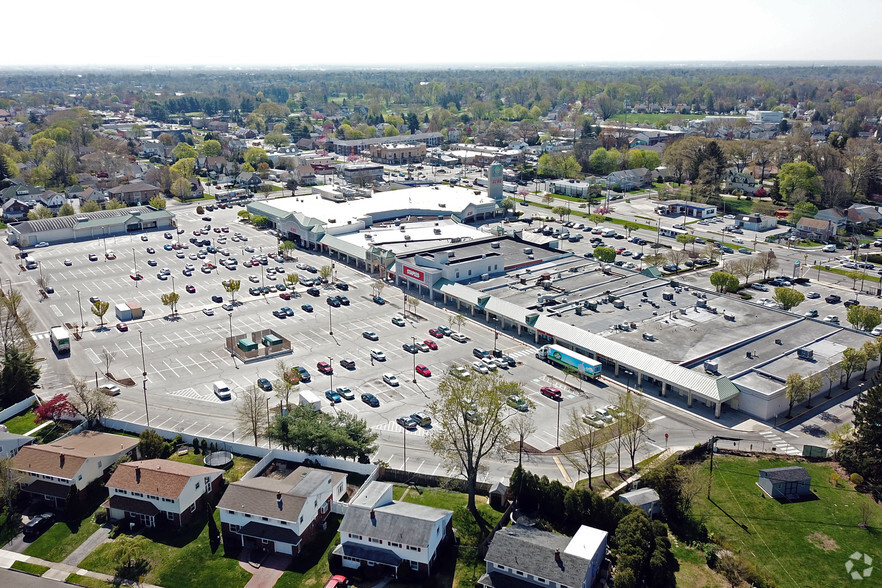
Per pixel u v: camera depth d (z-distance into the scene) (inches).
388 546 3550.7
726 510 4047.7
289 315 7096.5
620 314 6525.6
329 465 4458.7
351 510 3708.2
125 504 3971.5
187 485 3941.9
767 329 6171.3
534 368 5861.2
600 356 5851.4
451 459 4259.4
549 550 3408.0
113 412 5137.8
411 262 7854.3
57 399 4975.4
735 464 4500.5
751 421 5049.2
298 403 5241.1
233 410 5177.2
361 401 5315.0
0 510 4077.3
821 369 5403.5
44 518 3986.2
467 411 4037.9
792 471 4222.4
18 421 5054.1
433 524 3555.6
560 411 5157.5
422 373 5753.0
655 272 7691.9
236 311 7234.3
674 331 6131.9
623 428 4456.2
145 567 3622.0
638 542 3496.6
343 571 3585.1
